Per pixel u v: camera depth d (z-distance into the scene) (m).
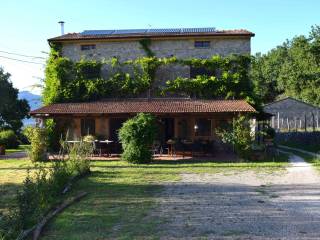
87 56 31.05
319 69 40.97
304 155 27.67
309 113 52.97
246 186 15.49
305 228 9.34
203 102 28.25
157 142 27.89
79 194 13.82
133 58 30.64
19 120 57.94
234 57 29.61
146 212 11.29
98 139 29.16
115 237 8.90
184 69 30.08
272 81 89.38
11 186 16.12
